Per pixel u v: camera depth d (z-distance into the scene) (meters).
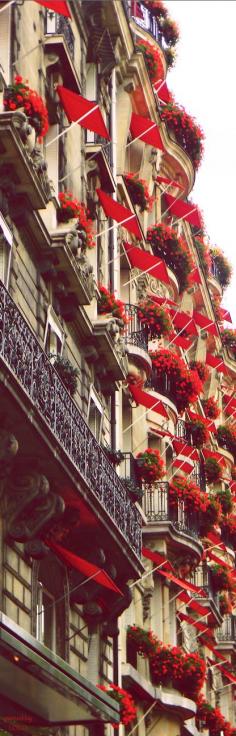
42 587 25.88
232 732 46.72
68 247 26.11
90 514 25.62
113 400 33.25
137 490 30.84
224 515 54.38
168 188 46.72
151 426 40.59
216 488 59.00
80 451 25.08
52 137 28.20
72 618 27.53
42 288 26.25
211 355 56.00
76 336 29.48
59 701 23.14
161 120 43.28
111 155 35.44
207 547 51.09
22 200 24.11
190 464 43.41
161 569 40.22
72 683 21.88
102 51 33.72
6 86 23.56
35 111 23.80
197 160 46.38
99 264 33.12
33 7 26.66
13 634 19.61
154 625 40.19
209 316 59.03
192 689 39.00
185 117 44.81
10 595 22.97
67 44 27.83
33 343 22.06
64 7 23.86
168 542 40.28
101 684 29.80
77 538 26.88
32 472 22.81
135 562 29.20
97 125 27.69
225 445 59.88
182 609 46.97
